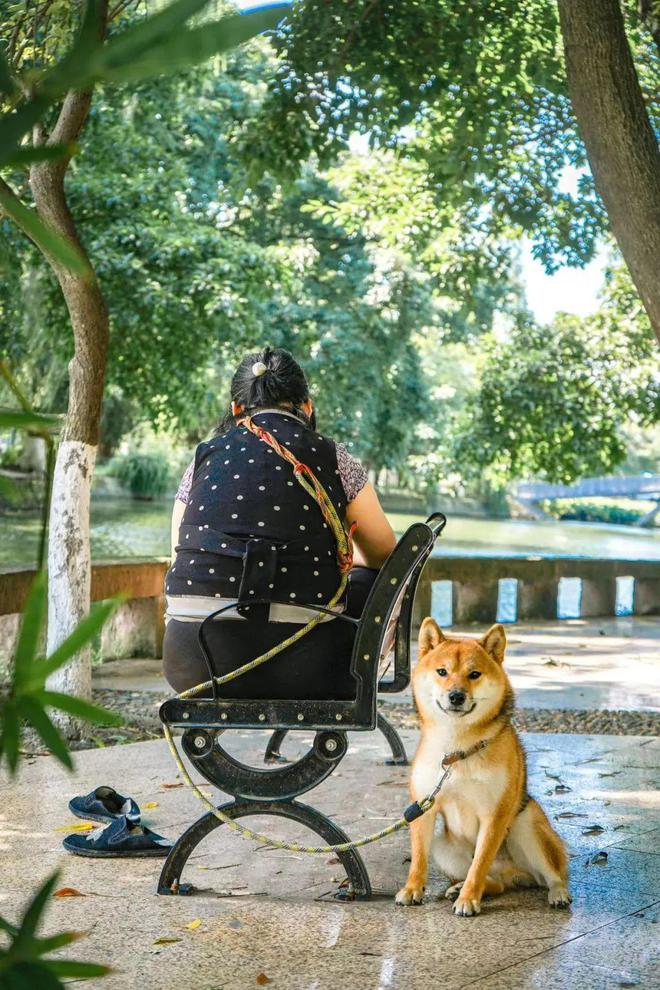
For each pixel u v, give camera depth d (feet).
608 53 20.98
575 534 108.27
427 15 31.45
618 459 55.42
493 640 11.34
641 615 42.65
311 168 80.48
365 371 85.51
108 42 2.08
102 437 97.09
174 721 11.06
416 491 123.75
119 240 49.52
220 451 11.68
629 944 10.27
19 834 13.76
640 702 24.88
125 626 29.63
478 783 11.07
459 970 9.59
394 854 13.24
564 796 16.02
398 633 14.32
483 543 89.45
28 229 2.29
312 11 30.99
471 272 49.32
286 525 11.05
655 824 14.52
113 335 50.52
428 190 44.80
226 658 11.03
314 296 84.02
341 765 17.99
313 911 11.10
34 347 56.70
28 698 2.38
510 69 33.94
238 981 9.29
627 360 54.49
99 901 11.28
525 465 57.26
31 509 74.28
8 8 19.81
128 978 9.30
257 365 12.14
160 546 69.31
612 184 21.39
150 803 15.33
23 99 2.12
